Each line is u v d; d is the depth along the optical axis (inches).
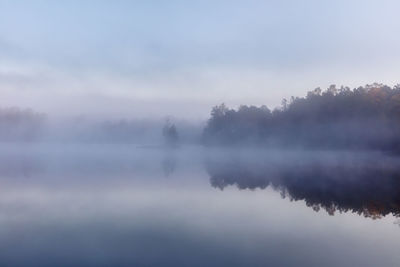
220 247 553.0
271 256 509.0
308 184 1256.8
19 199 946.7
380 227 666.8
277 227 668.1
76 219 733.9
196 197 981.8
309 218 740.0
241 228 664.4
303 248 545.0
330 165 2153.1
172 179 1396.4
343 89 3378.4
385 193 1047.0
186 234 622.8
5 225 686.5
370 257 503.5
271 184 1261.1
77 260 503.2
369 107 2972.4
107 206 858.8
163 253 526.3
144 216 756.6
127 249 546.9
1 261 498.0
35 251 540.1
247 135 4062.5
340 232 634.8
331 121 3250.5
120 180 1352.1
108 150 4574.3
